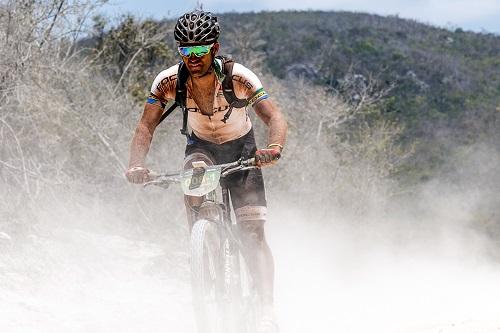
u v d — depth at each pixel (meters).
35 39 15.39
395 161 37.75
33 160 14.42
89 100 18.36
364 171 29.50
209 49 6.14
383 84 100.44
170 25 28.44
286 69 104.50
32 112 14.81
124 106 21.11
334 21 134.75
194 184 6.00
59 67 16.59
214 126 6.55
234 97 6.41
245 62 29.80
